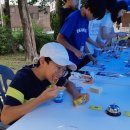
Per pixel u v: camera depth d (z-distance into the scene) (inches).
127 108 57.4
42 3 410.6
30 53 311.7
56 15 331.6
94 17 90.3
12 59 323.9
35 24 400.8
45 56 53.9
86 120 50.4
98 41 118.7
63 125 48.1
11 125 49.3
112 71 89.4
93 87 68.6
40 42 370.6
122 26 173.6
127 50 127.6
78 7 117.8
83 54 97.3
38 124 48.2
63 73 58.3
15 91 54.4
